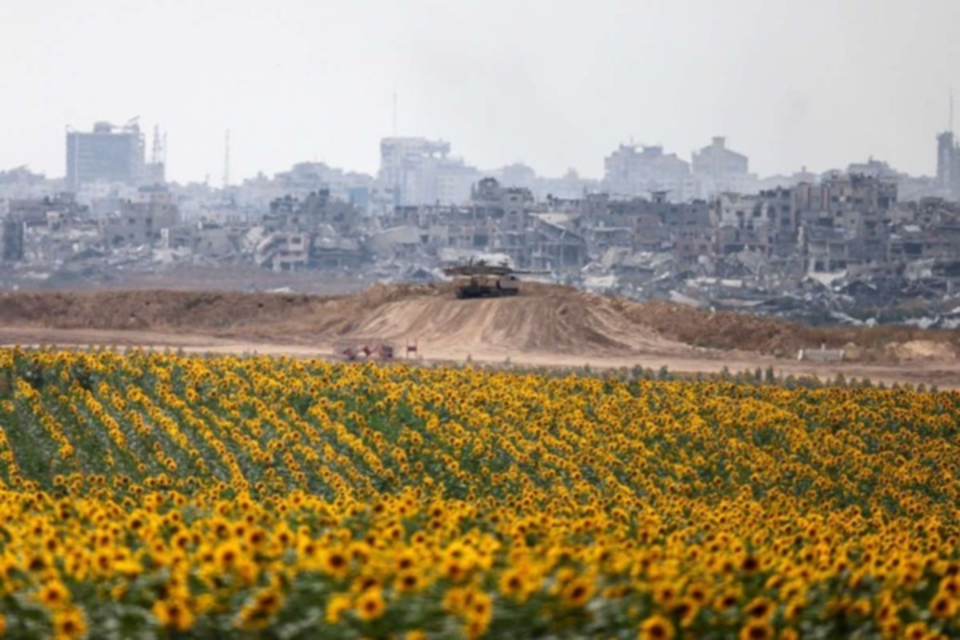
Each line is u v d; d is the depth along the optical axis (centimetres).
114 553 4716
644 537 6178
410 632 4128
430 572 4409
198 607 4331
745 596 4784
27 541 5322
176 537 4997
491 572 4494
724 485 9931
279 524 5775
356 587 4275
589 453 10444
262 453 9725
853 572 5219
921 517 9019
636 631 4275
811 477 10262
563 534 5728
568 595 4272
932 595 5150
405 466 9706
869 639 4659
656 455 10731
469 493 9188
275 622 4284
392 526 5219
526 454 10400
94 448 10144
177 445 10256
